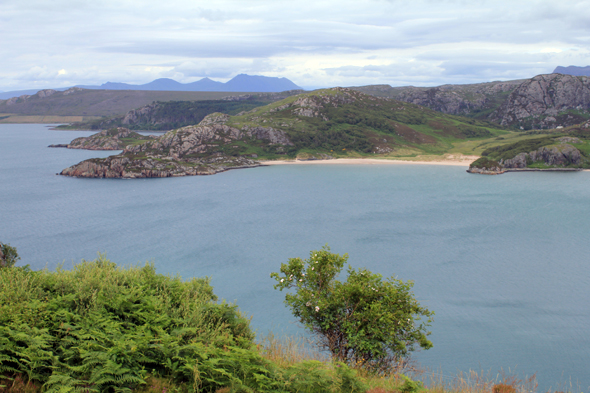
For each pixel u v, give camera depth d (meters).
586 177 190.88
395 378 12.33
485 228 103.12
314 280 16.97
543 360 44.31
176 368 9.29
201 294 14.14
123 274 14.42
